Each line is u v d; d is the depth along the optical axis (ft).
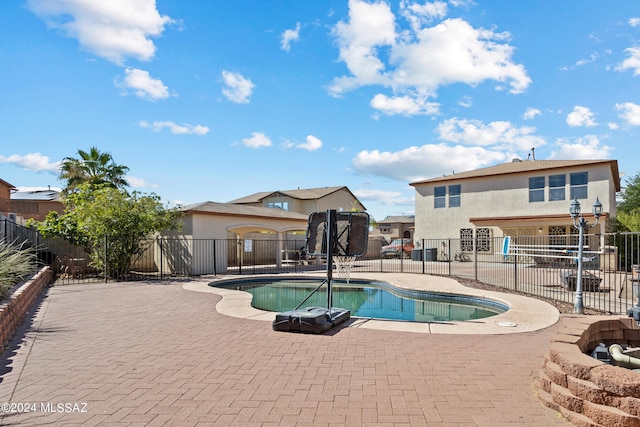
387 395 12.59
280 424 10.60
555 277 48.67
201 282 46.68
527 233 78.84
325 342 19.36
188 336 20.68
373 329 22.17
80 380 14.10
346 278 53.42
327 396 12.53
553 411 11.34
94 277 51.96
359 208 136.67
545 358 13.10
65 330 22.13
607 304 30.83
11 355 17.28
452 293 38.17
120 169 83.87
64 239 55.26
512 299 32.48
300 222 76.89
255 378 14.24
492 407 11.64
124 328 22.61
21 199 113.19
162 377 14.39
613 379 10.09
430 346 18.54
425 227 92.22
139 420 10.88
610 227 70.33
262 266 73.31
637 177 104.78
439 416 11.05
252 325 23.31
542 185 77.71
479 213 84.84
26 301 27.12
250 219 65.46
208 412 11.37
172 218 55.01
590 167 71.77
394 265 73.00
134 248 52.85
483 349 17.99
